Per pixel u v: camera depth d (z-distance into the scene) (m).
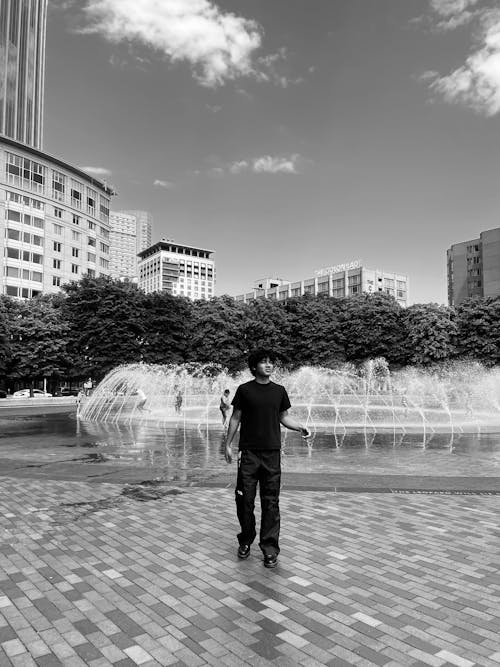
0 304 38.69
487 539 5.24
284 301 50.28
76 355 39.59
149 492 7.45
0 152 64.38
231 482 8.14
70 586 4.11
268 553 4.47
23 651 3.13
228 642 3.22
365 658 3.02
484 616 3.56
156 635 3.32
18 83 98.94
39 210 68.44
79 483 8.12
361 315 43.75
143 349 39.31
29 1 102.62
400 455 11.23
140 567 4.51
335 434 15.56
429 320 41.22
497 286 84.06
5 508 6.56
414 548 4.97
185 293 179.12
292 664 2.97
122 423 19.95
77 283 43.19
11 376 38.50
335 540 5.21
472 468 9.56
